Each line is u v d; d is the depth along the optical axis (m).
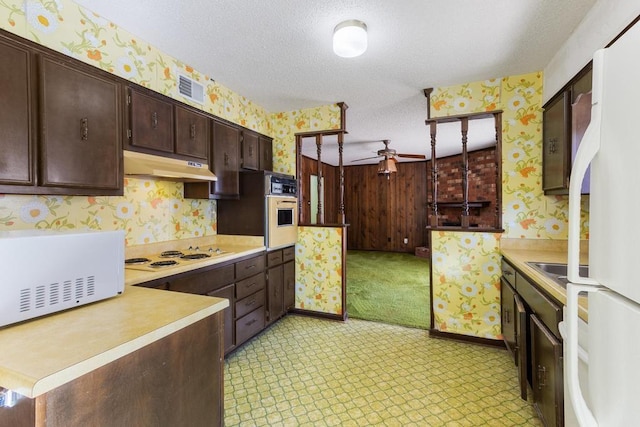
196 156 2.48
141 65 2.05
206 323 1.20
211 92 2.67
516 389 2.04
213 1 1.67
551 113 2.31
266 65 2.42
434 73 2.54
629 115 0.58
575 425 0.84
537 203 2.55
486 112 2.67
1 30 1.33
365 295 4.10
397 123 4.07
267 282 2.98
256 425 1.72
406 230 7.70
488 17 1.80
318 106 3.39
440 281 2.85
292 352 2.58
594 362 0.70
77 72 1.61
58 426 0.74
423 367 2.33
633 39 0.57
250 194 3.03
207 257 2.30
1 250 0.96
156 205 2.47
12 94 1.36
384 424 1.72
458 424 1.72
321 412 1.82
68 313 1.13
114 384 0.87
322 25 1.88
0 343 0.88
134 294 1.38
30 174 1.42
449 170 6.87
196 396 1.15
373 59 2.31
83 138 1.63
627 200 0.58
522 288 1.97
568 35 1.99
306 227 3.45
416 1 1.66
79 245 1.17
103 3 1.69
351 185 8.27
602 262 0.67
